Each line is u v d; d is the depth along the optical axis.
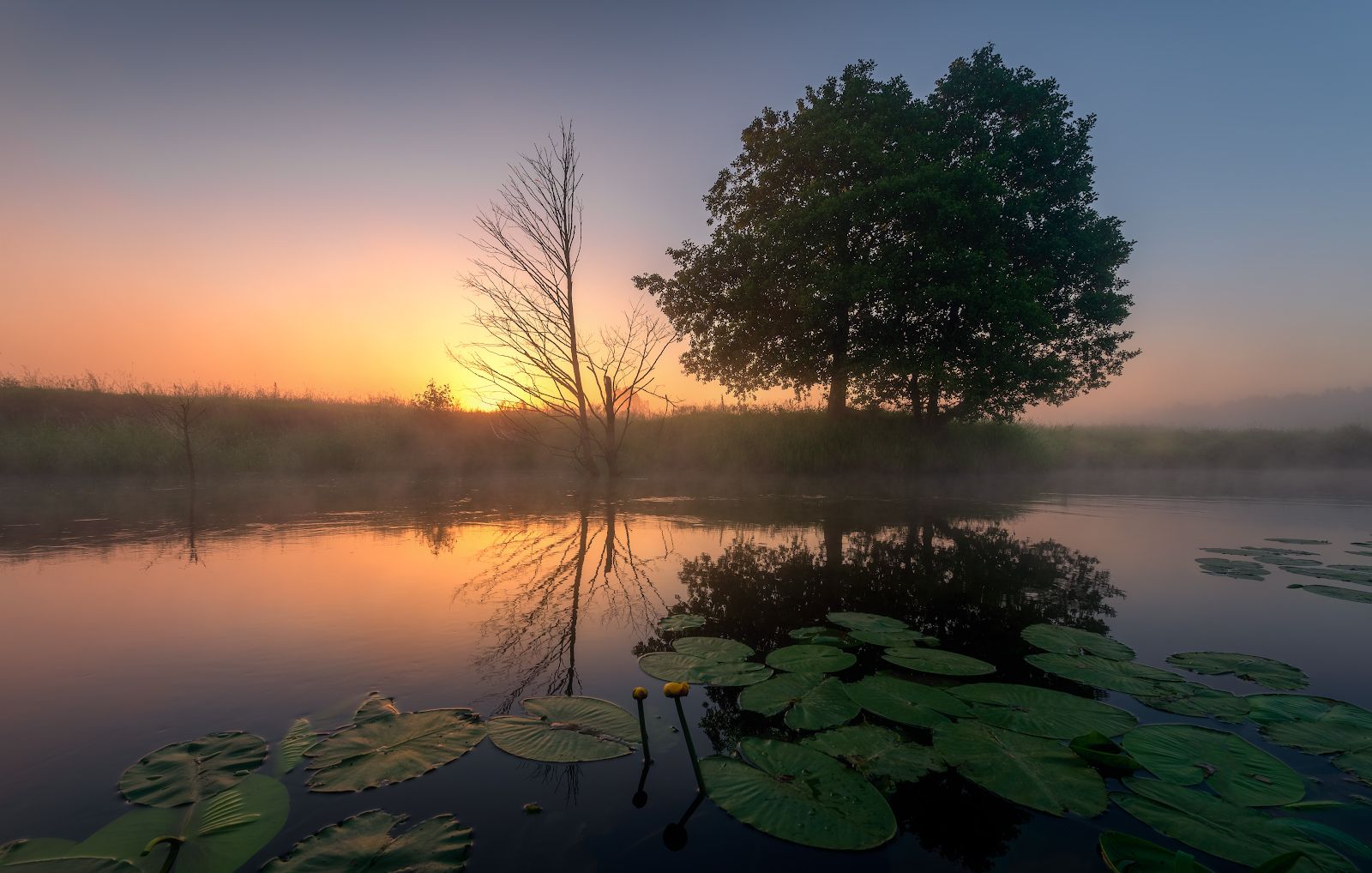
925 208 14.00
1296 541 7.02
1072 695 2.83
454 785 2.08
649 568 5.48
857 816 1.93
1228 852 1.74
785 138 16.61
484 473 15.68
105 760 2.21
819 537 7.02
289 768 2.15
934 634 3.78
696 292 17.58
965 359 14.92
